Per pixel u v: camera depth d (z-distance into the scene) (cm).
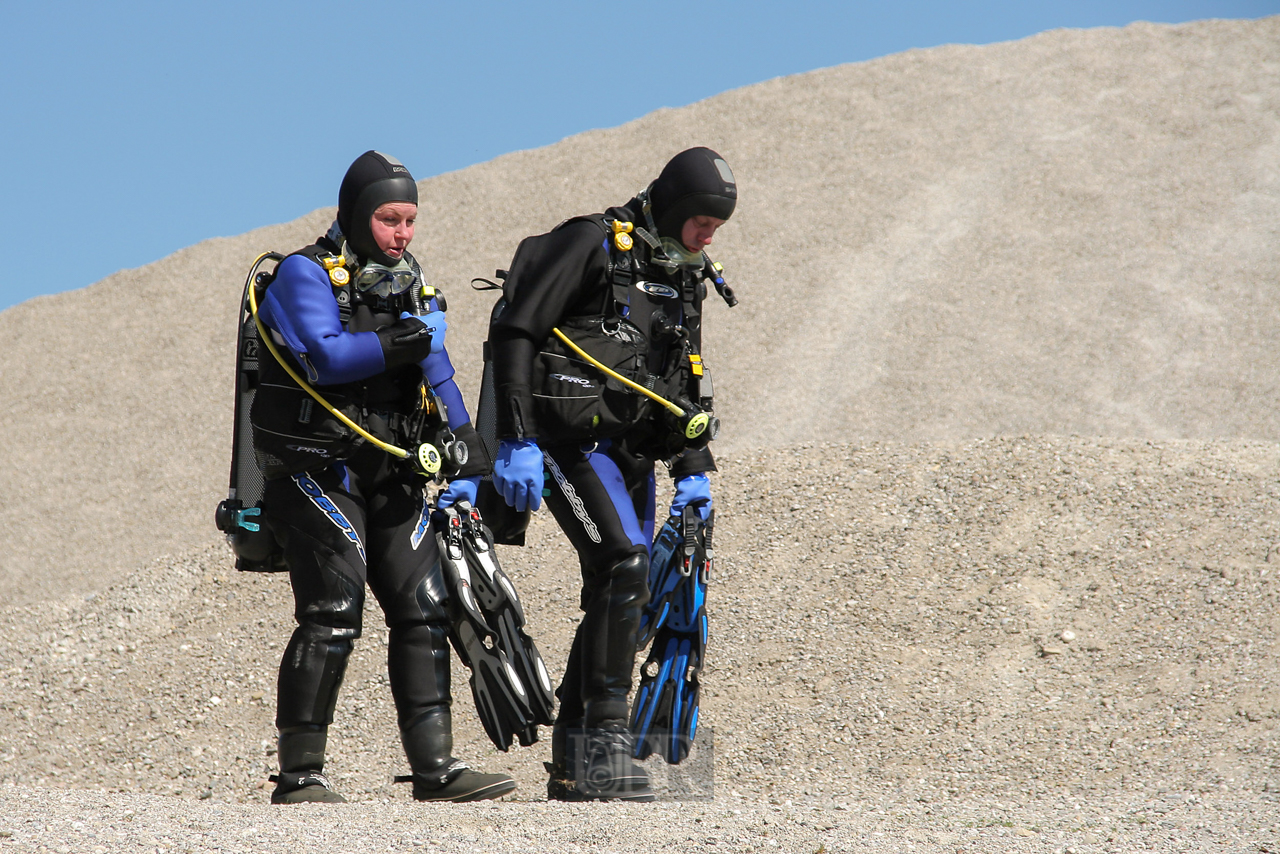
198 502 7512
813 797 1947
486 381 1809
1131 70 12406
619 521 1623
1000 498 3188
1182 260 9112
